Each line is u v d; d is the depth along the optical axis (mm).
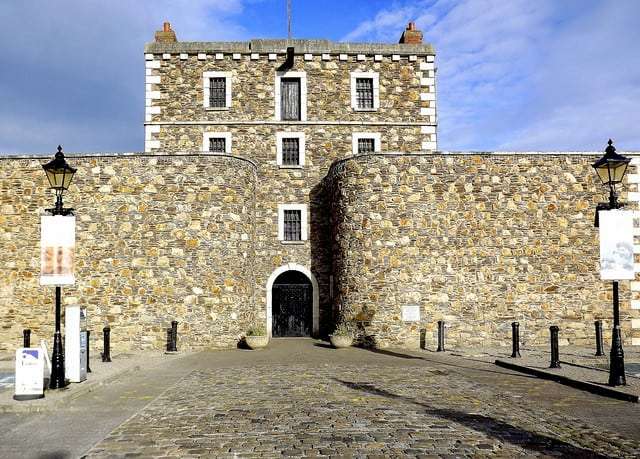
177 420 8672
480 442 7316
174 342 18734
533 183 20688
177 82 24125
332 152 24141
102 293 19531
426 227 20344
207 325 19578
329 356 17438
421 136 24453
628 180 20859
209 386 11898
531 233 20516
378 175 20516
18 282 19828
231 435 7715
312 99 24281
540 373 13203
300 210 23750
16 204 20078
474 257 20297
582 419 8648
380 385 11875
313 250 23531
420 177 20531
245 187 21016
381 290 20078
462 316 20062
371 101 24547
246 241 20938
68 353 11953
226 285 19953
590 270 20516
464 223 20406
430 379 12727
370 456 6711
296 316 23562
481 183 20578
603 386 10914
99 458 6723
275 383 12211
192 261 19750
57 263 11461
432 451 6910
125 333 19406
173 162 20062
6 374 14008
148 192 19875
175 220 19844
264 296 23156
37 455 6898
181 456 6766
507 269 20344
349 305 20656
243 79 24250
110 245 19688
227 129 23984
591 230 20656
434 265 20188
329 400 10195
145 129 23938
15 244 19969
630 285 20656
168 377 13305
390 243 20250
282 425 8273
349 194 20984
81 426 8383
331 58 24484
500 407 9547
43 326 19641
